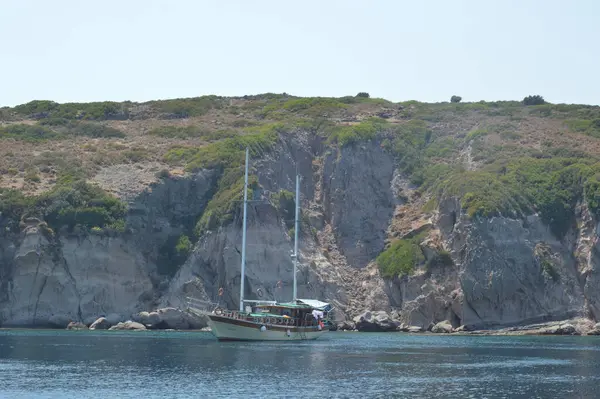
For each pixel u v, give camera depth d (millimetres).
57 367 131250
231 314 184125
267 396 106125
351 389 112312
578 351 167500
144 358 143750
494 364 142500
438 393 110375
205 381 117500
